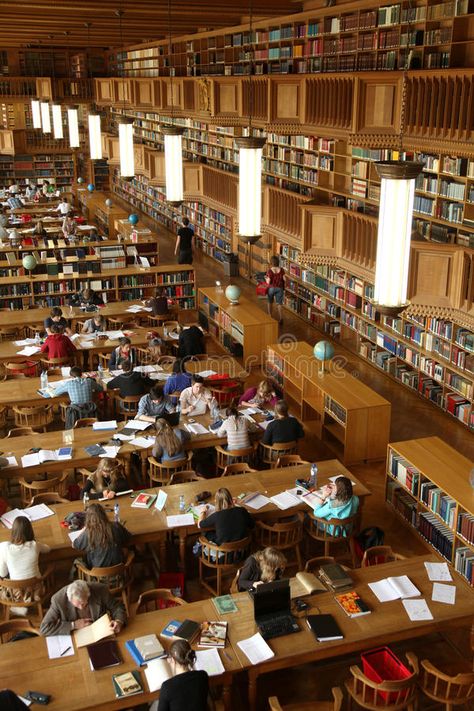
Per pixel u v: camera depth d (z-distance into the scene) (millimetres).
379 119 8789
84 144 30109
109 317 13148
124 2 10719
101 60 29406
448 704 5117
